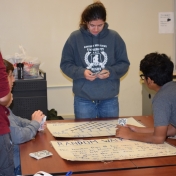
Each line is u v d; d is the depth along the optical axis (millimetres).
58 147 1753
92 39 2492
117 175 1396
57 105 4055
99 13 2312
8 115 1797
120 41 2547
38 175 1332
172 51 4207
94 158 1580
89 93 2488
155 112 1813
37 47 3908
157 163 1528
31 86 2883
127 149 1712
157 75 1843
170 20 4133
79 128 2154
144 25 4098
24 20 3830
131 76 4188
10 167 1645
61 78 4008
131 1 4012
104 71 2395
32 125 2012
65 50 2543
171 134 1947
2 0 3752
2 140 1574
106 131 2068
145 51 4156
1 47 3834
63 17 3896
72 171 1438
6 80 1522
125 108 4254
